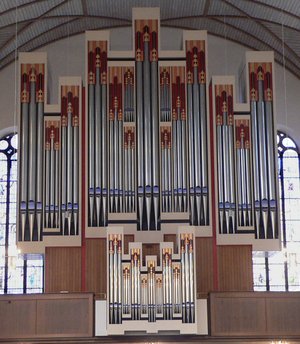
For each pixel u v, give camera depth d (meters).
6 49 31.72
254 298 25.34
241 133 27.70
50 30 31.91
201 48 28.25
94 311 25.14
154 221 26.81
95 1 30.53
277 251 26.91
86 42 28.19
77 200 27.03
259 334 25.11
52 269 26.72
